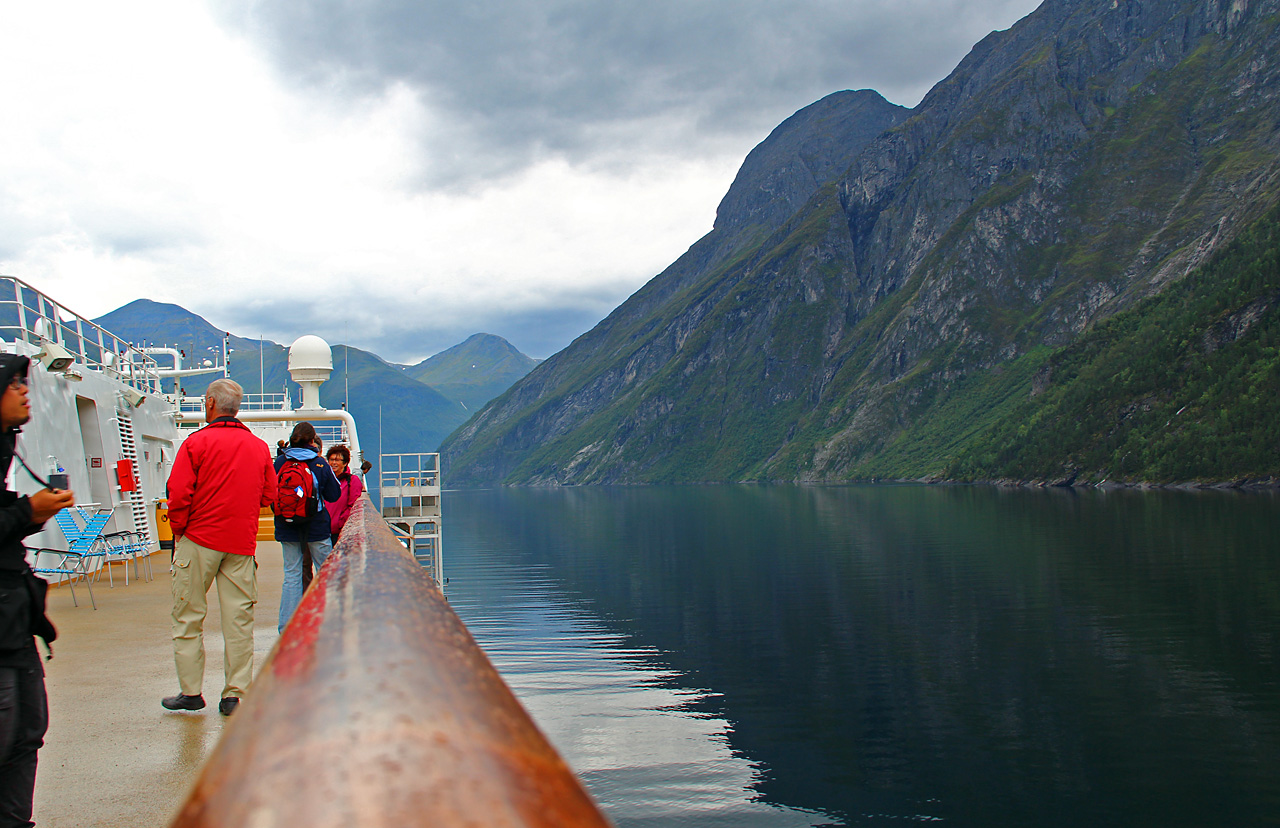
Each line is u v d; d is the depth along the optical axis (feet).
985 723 79.30
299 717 3.54
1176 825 58.39
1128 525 241.96
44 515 12.93
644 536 289.74
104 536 46.21
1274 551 173.37
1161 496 365.61
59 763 20.06
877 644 110.01
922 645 108.78
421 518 89.25
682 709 82.84
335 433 93.20
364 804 2.25
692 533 292.81
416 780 2.48
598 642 113.70
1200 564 161.38
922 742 74.38
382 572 8.29
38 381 48.52
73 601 42.04
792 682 92.94
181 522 23.04
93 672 28.48
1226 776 65.77
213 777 3.31
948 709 83.51
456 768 2.68
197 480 22.91
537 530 334.85
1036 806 61.67
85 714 23.75
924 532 253.03
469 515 472.85
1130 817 59.82
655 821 58.08
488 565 212.64
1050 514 298.15
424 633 5.24
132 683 27.07
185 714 23.68
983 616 124.47
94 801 17.95
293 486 29.35
